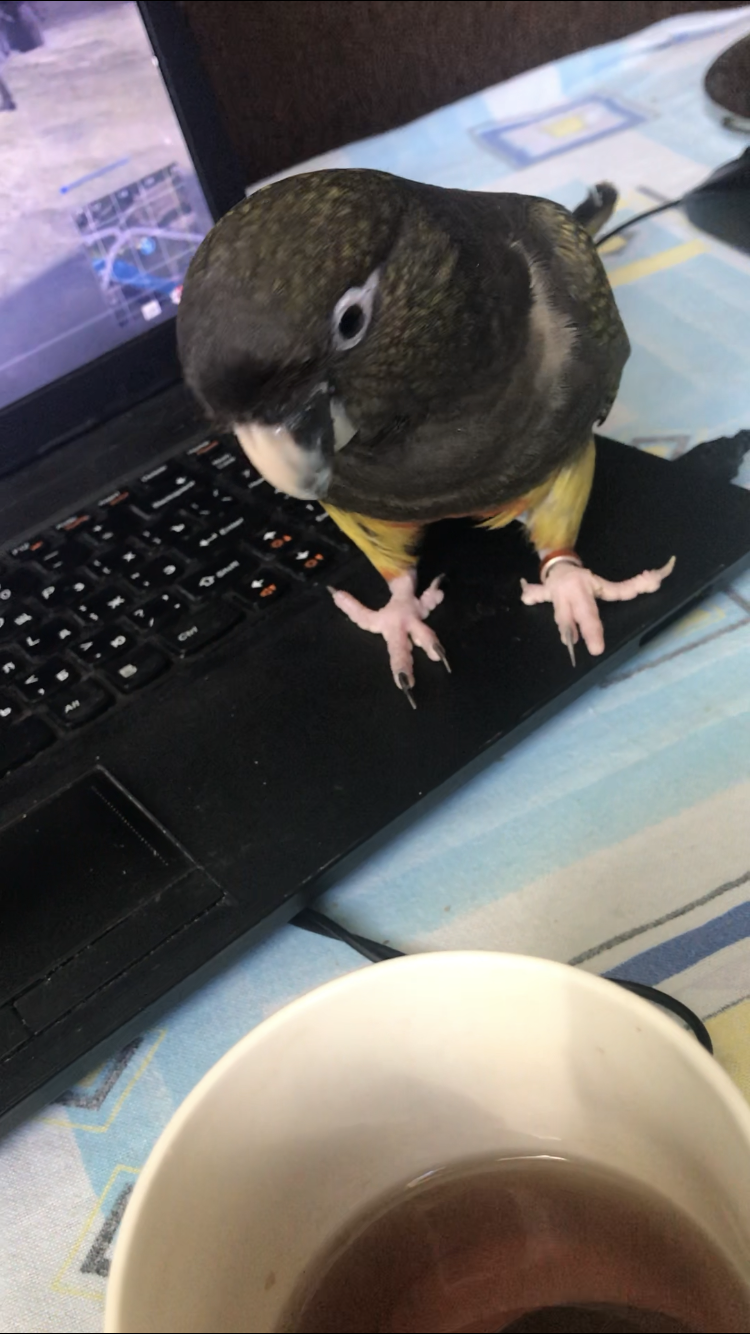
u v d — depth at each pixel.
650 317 0.74
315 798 0.49
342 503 0.57
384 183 0.46
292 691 0.54
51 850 0.49
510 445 0.54
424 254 0.46
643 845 0.47
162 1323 0.23
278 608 0.59
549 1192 0.29
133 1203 0.23
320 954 0.46
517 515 0.59
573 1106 0.28
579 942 0.44
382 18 0.96
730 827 0.46
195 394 0.47
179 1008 0.45
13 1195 0.40
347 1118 0.29
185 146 0.67
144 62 0.64
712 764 0.49
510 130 0.95
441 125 0.98
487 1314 0.27
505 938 0.45
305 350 0.42
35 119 0.62
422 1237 0.29
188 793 0.51
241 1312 0.26
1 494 0.65
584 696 0.54
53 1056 0.42
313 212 0.42
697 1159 0.25
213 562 0.62
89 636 0.59
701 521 0.57
